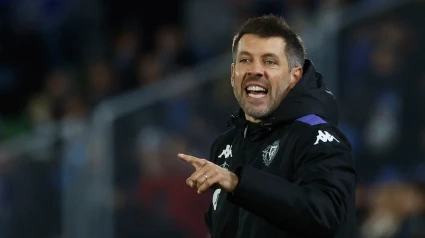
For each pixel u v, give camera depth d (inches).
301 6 1423.5
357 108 1015.0
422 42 1025.5
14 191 1040.2
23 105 1571.1
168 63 1413.6
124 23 1563.7
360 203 995.9
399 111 1016.9
